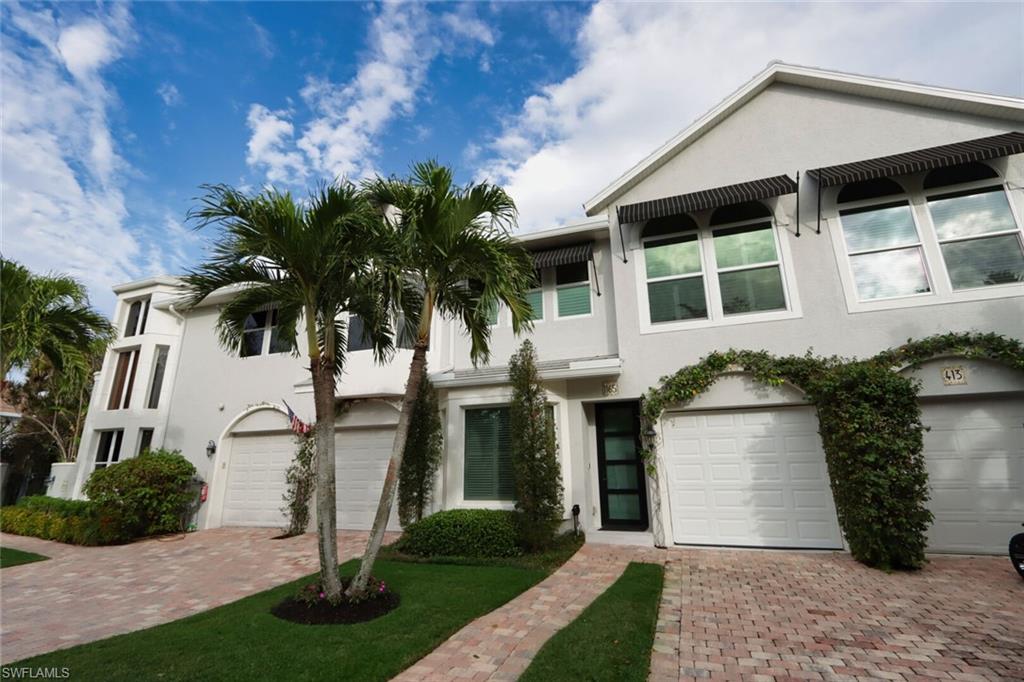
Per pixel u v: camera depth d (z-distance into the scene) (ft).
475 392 35.86
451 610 19.42
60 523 41.29
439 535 29.96
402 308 24.72
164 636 17.01
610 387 34.81
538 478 29.60
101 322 44.70
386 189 22.79
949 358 28.12
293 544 36.73
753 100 36.94
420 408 37.40
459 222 21.62
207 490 46.37
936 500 27.71
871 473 24.98
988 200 29.86
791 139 35.14
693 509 31.55
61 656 15.44
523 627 18.06
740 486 30.89
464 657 15.40
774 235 33.71
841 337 30.42
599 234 39.06
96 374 61.21
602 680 13.55
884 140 32.89
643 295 35.68
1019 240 28.66
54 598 23.50
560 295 40.37
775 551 28.96
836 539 28.30
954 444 27.94
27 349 38.93
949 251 29.91
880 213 31.76
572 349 38.58
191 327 54.60
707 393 32.17
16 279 40.16
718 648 15.78
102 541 38.32
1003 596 19.85
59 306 42.19
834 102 34.73
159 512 41.88
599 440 38.70
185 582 26.18
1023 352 26.35
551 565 27.09
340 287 22.45
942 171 30.99
